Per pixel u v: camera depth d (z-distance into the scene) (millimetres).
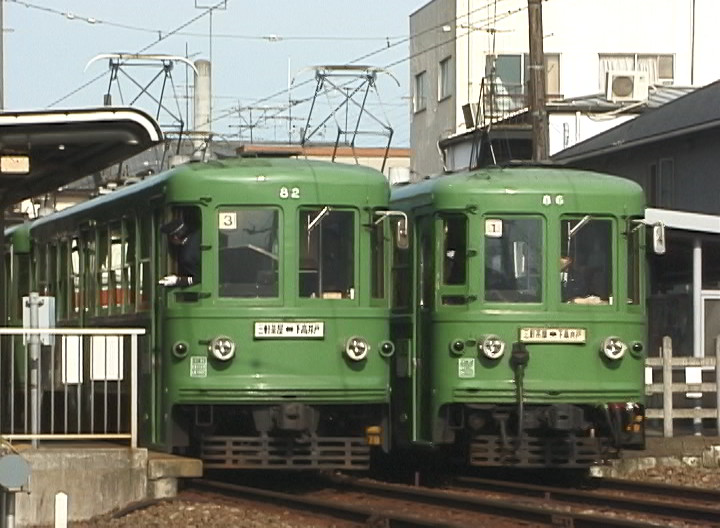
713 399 86125
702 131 107250
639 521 48000
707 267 90562
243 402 58281
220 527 48750
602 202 62219
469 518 51781
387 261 60344
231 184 59031
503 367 61219
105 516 52375
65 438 54469
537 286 61625
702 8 173875
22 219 97250
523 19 170250
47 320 57281
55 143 55281
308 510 53031
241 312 58531
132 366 54812
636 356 62281
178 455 59438
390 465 74625
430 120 177125
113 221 66812
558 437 62438
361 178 60031
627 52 173125
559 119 138125
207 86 128125
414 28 182500
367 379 59469
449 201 62062
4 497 41000
